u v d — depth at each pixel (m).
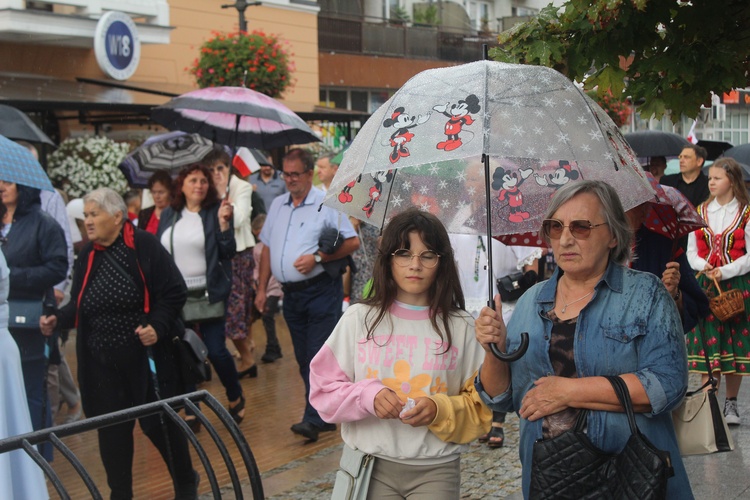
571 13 4.31
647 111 4.55
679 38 4.40
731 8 4.36
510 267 6.83
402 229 3.66
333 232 7.31
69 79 15.01
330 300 7.43
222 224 7.62
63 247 6.34
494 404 3.39
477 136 3.12
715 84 4.45
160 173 8.98
